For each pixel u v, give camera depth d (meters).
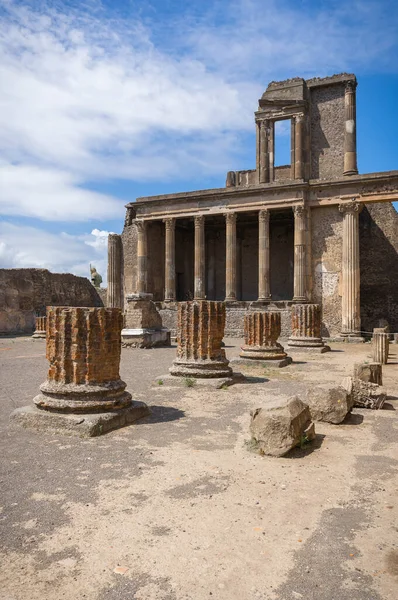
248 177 40.78
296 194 33.22
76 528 3.94
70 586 3.17
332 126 35.50
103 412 7.05
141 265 38.78
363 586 3.19
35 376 12.20
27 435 6.56
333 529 3.96
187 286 44.19
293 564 3.44
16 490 4.70
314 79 35.97
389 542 3.76
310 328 20.70
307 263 32.97
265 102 35.75
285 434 5.86
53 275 38.03
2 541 3.73
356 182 31.66
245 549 3.63
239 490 4.75
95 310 7.21
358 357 18.14
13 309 33.91
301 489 4.80
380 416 7.93
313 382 11.36
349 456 5.85
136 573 3.32
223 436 6.63
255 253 42.06
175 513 4.23
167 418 7.64
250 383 11.19
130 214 41.75
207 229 43.47
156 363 15.68
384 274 36.25
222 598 3.06
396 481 5.05
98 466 5.39
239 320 33.16
